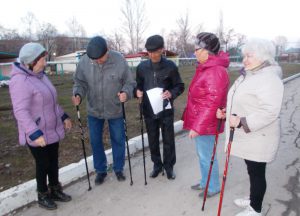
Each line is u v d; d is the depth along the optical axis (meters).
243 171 4.29
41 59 3.04
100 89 3.71
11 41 50.44
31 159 4.54
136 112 7.66
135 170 4.43
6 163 4.39
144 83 3.90
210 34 3.05
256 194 2.94
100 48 3.40
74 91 3.76
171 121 3.94
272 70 2.66
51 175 3.48
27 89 2.99
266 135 2.76
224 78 3.04
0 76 17.62
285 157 4.78
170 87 3.93
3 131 6.02
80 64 3.79
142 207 3.43
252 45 2.65
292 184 3.85
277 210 3.28
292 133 6.16
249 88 2.71
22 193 3.48
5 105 8.84
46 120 3.18
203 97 3.14
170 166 4.07
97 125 3.89
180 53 44.44
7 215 3.32
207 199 3.54
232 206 3.39
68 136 5.61
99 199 3.62
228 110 2.96
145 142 5.35
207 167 3.50
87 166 4.05
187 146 5.45
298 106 9.22
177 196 3.64
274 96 2.58
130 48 38.50
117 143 3.99
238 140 2.88
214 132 3.21
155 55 3.62
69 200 3.59
